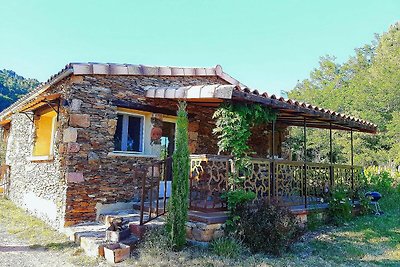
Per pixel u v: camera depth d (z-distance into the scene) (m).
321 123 10.80
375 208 10.66
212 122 9.66
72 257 5.50
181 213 5.54
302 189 8.50
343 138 24.44
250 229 5.79
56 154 7.84
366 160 23.77
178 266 4.87
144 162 8.20
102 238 5.87
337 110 28.88
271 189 7.43
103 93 7.61
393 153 22.80
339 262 5.57
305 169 8.38
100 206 7.38
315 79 38.91
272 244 5.73
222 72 10.24
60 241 6.41
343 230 8.02
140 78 8.30
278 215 5.94
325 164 9.29
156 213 6.27
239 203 6.15
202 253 5.43
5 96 28.39
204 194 6.54
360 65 37.47
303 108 7.68
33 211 9.24
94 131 7.41
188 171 5.68
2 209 10.12
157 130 8.54
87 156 7.28
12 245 6.29
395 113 23.92
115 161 7.70
